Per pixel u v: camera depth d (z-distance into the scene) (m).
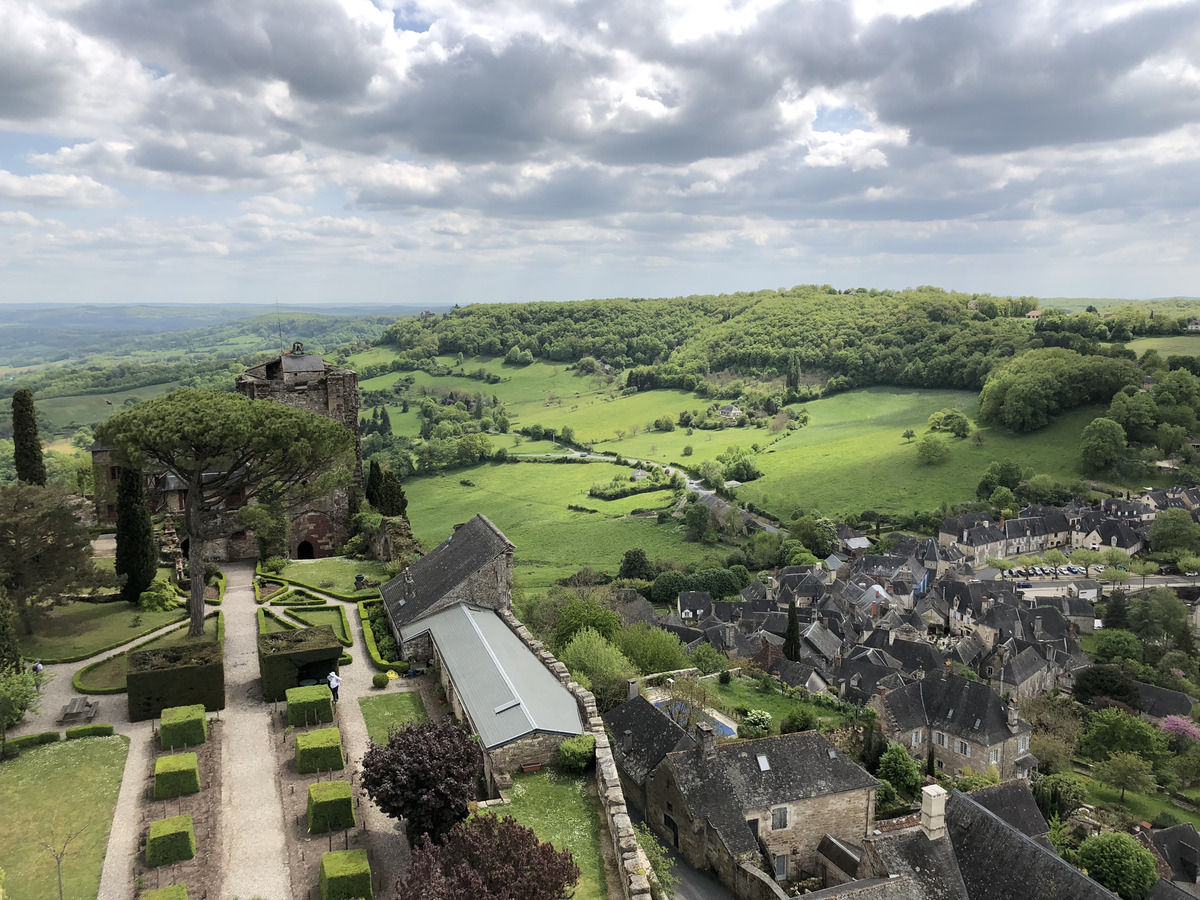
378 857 35.78
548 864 29.09
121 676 52.22
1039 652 132.88
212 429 51.56
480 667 48.94
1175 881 74.75
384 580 74.00
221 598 68.44
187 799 39.12
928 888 43.34
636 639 84.38
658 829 57.69
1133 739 101.62
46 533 56.97
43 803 38.38
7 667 45.22
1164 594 150.38
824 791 57.81
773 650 114.06
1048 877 42.38
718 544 199.75
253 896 32.97
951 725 96.94
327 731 43.69
